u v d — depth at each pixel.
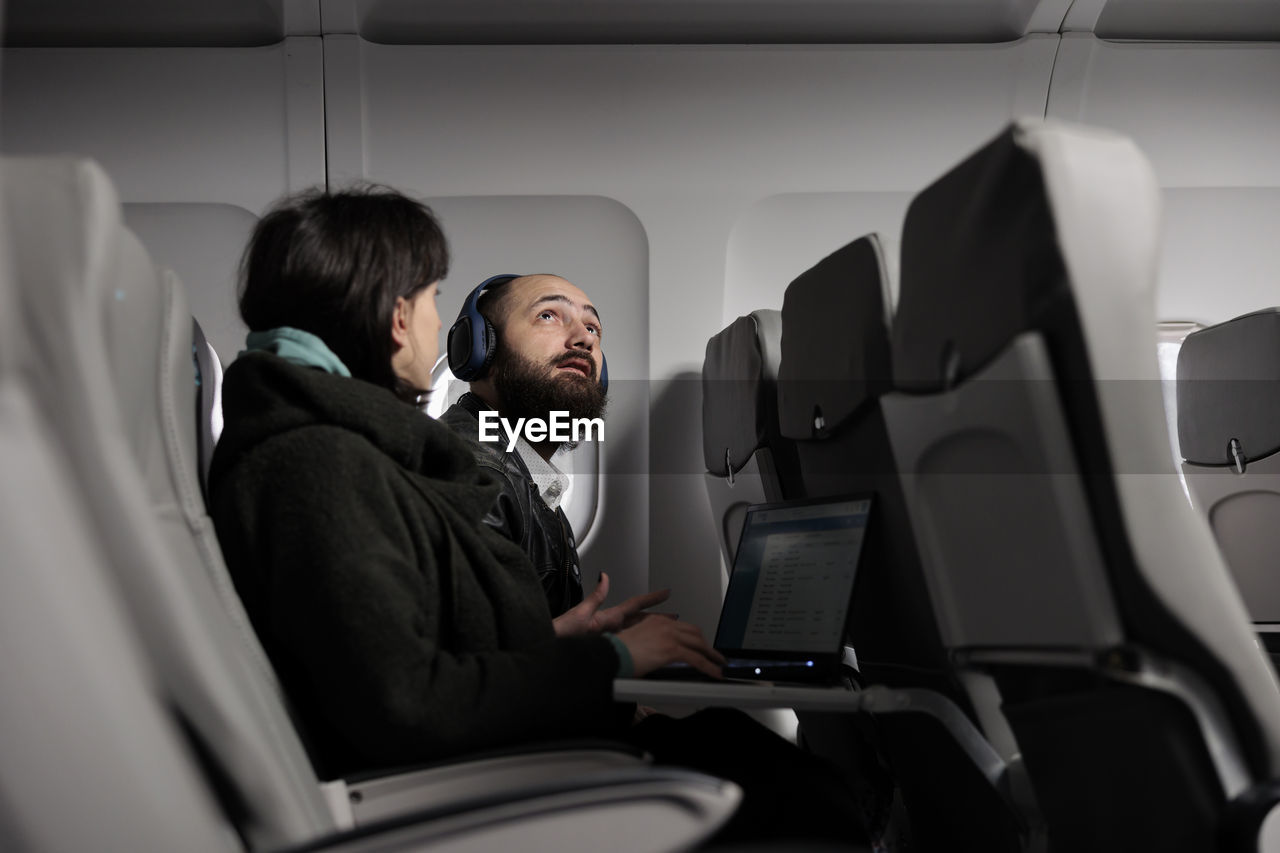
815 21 2.71
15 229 0.69
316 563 1.07
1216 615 0.93
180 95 2.69
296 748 0.97
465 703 1.08
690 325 2.82
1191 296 2.93
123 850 0.65
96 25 2.63
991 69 2.75
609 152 2.77
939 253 1.09
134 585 0.77
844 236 2.85
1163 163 2.85
